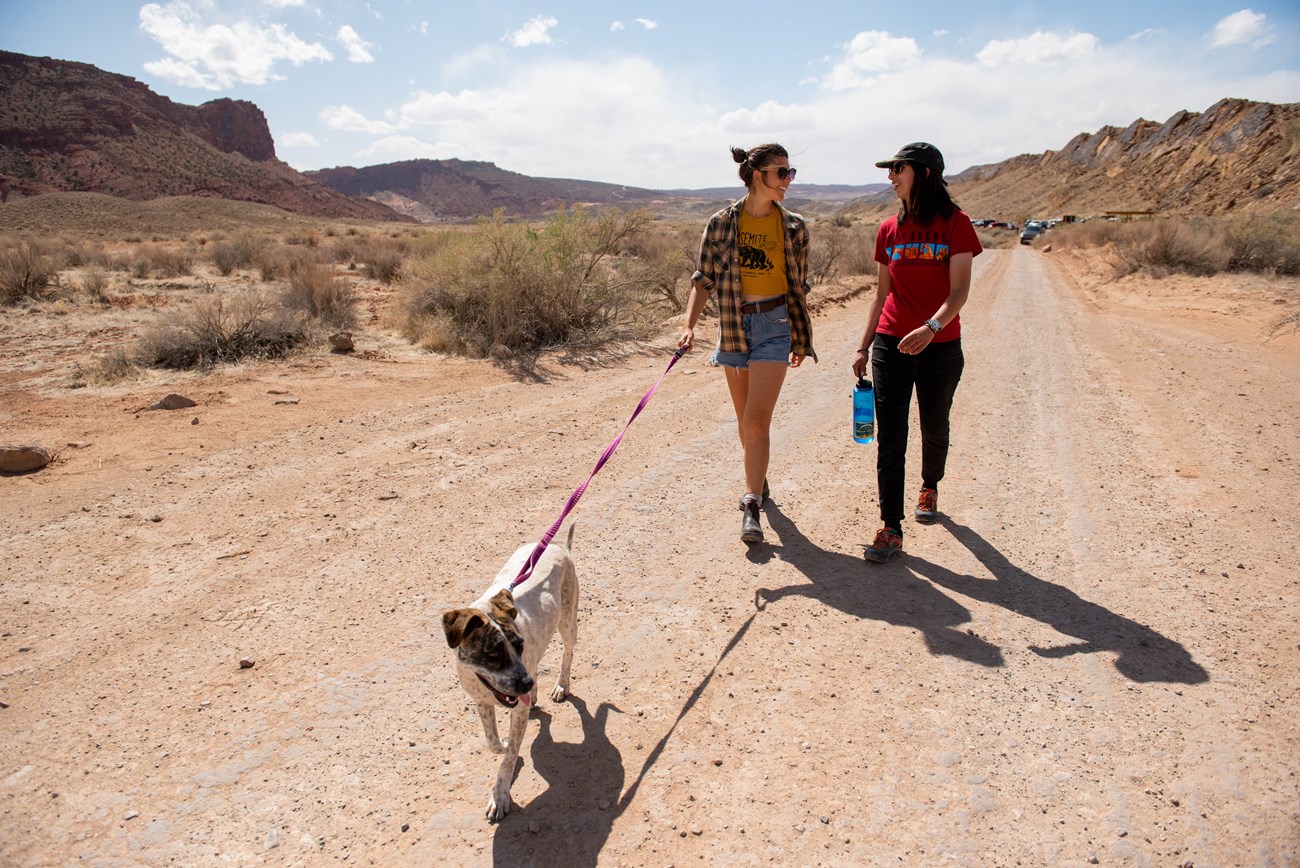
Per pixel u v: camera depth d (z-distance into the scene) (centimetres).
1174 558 521
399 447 769
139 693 396
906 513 621
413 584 504
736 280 546
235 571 521
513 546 557
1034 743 350
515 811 320
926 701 382
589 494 656
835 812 313
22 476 688
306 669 416
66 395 957
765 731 364
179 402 893
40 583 503
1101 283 2336
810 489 672
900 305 523
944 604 475
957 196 16912
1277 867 279
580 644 442
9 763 346
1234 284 1947
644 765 345
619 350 1262
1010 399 941
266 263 2442
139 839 307
